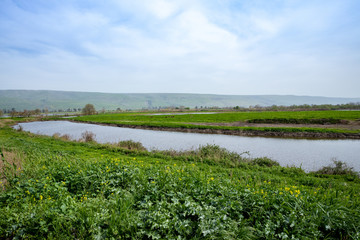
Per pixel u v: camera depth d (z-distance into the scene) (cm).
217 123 4238
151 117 6369
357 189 778
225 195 489
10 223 380
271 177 920
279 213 421
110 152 1493
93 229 375
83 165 718
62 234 366
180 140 2638
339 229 409
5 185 550
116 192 500
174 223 390
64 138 2300
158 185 538
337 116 4494
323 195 548
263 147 2162
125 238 374
